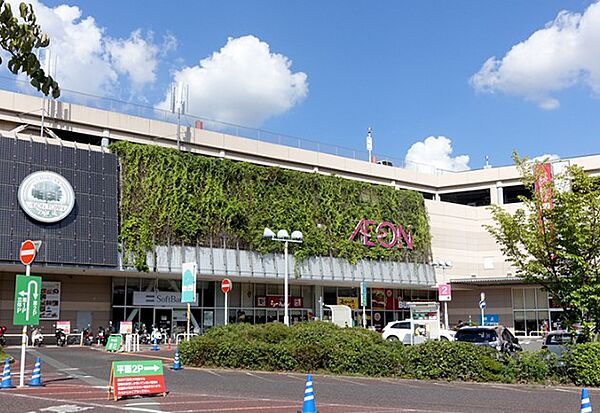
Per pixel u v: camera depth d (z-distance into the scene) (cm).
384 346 2045
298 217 4428
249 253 4119
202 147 4528
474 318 5628
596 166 5419
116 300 3897
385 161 5759
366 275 4716
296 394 1490
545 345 2256
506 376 1761
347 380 1820
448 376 1812
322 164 5197
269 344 2120
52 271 3538
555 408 1275
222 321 4312
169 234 3775
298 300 4716
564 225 1834
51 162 3459
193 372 2030
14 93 3759
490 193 5916
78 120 3962
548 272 1911
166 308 4081
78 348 3306
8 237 3206
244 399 1388
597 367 1661
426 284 5122
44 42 505
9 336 3444
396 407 1278
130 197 3694
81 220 3469
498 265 5644
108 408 1216
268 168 4375
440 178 6119
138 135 4216
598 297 1766
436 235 5456
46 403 1271
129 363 1409
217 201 4028
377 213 4959
